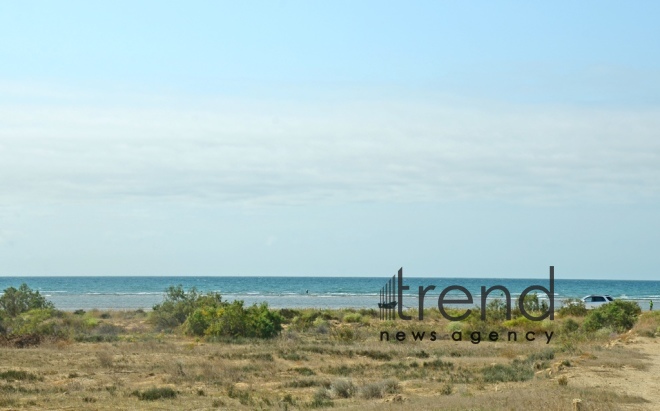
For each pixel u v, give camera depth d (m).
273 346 41.62
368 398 25.22
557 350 38.16
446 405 20.62
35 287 196.62
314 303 115.81
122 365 32.75
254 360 35.09
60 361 34.00
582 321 58.38
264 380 29.62
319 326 54.28
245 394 25.14
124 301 117.38
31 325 45.75
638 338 44.38
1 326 46.69
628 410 20.19
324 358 37.16
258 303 113.69
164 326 55.38
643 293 178.88
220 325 47.66
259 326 48.09
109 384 27.70
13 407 22.58
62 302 113.62
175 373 30.27
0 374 28.75
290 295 153.62
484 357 38.72
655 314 54.97
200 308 51.03
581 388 23.84
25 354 36.16
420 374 30.95
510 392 22.95
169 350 38.84
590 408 19.31
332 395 25.78
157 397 24.73
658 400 22.36
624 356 34.31
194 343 43.25
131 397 24.94
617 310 54.53
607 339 46.47
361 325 59.38
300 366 33.88
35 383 27.66
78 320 56.47
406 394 25.55
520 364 33.75
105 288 192.62
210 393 26.08
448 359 37.38
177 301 58.28
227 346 41.72
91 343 43.00
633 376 27.88
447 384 27.36
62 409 22.48
